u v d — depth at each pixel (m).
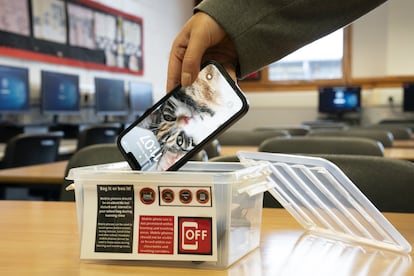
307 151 1.72
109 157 1.42
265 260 0.54
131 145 0.58
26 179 1.64
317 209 0.67
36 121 4.21
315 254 0.57
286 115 7.51
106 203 0.53
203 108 0.56
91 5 4.98
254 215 0.59
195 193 0.51
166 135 0.57
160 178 0.52
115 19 5.45
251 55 0.63
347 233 0.64
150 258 0.52
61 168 1.93
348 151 1.70
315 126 5.41
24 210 0.88
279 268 0.51
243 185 0.54
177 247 0.51
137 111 5.50
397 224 0.73
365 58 7.05
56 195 2.29
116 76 5.51
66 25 4.59
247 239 0.57
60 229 0.72
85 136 3.65
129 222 0.53
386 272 0.50
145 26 6.18
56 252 0.59
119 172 0.53
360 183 1.01
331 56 7.25
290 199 0.70
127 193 0.53
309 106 7.40
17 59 3.97
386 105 6.96
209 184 0.51
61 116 4.54
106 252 0.53
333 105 7.03
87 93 4.97
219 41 0.61
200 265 0.51
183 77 0.56
